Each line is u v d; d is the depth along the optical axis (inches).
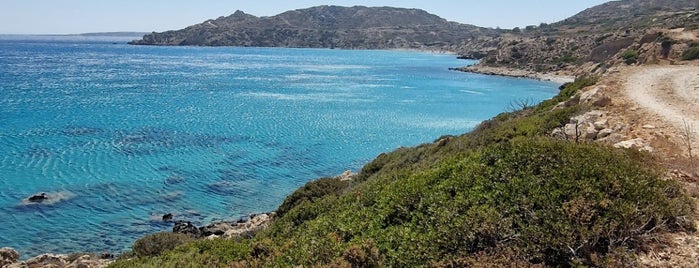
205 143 1786.4
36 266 777.6
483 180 463.8
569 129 686.5
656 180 410.6
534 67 5393.7
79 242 936.3
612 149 514.3
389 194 521.3
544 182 422.9
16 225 996.6
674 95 972.6
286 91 3587.6
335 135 2034.9
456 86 4136.3
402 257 369.4
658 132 651.5
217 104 2805.1
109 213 1083.3
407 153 1071.6
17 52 7859.3
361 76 5049.2
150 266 515.5
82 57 7165.4
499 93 3627.0
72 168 1382.9
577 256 313.6
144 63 6314.0
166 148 1678.2
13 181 1247.5
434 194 472.1
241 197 1238.9
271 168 1510.8
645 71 1475.1
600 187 394.0
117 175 1343.5
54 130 1883.6
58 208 1091.3
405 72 5674.2
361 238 431.2
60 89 3228.3
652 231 340.2
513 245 339.9
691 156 530.6
